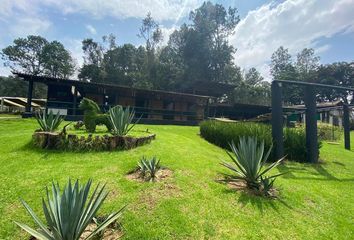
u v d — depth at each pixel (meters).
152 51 48.66
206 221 3.78
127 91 20.42
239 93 47.81
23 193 4.33
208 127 12.99
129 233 3.36
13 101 34.84
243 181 5.63
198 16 48.59
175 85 43.00
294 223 4.09
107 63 49.16
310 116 9.92
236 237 3.50
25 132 9.88
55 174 5.15
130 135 8.00
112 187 4.64
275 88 9.60
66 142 6.94
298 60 64.50
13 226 3.46
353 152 13.23
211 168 6.30
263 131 10.20
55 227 2.82
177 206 4.06
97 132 8.74
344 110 14.73
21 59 55.66
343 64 56.75
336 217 4.59
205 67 47.53
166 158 6.51
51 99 19.84
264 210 4.34
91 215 2.98
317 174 7.86
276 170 7.89
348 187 6.66
